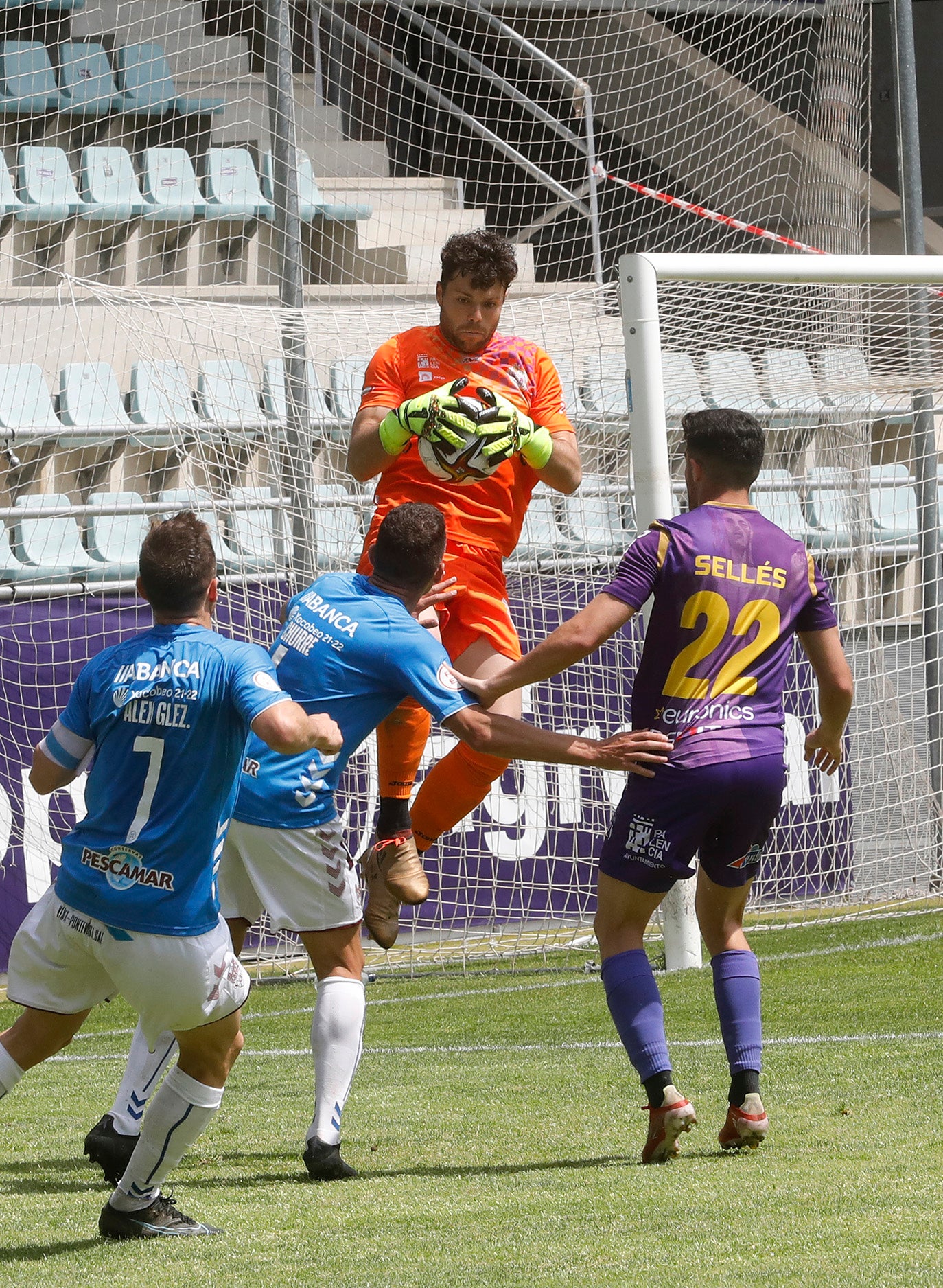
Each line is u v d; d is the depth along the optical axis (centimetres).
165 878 955
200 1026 984
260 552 2820
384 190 4362
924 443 3073
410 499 1524
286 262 2889
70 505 3069
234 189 4056
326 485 2919
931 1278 809
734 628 1210
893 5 3228
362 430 1505
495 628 1527
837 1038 1688
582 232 4728
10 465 3164
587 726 2838
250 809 1229
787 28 4309
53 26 4219
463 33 4678
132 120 4194
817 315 2891
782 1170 1099
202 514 2950
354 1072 1237
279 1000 2409
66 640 2675
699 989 2077
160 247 3962
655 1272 846
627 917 1218
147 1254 949
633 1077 1589
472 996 2305
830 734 1311
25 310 3369
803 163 4050
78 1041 2148
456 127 4750
